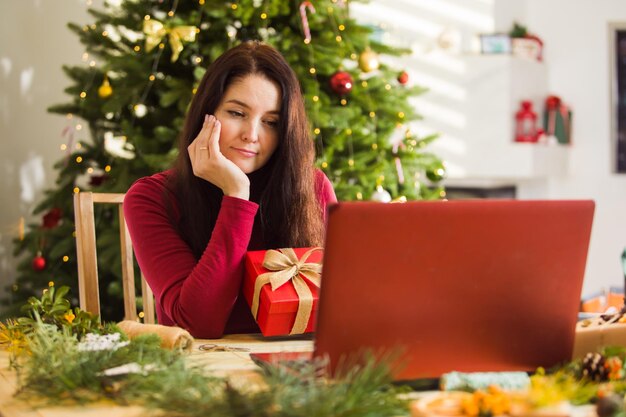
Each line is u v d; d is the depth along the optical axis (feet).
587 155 19.56
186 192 6.15
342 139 12.71
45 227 13.29
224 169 5.77
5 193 15.67
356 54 13.33
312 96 12.25
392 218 3.60
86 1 16.69
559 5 19.47
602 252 19.54
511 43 18.72
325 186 6.98
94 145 13.91
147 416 3.40
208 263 5.59
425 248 3.68
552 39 19.53
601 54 19.39
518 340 3.92
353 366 3.69
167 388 3.43
